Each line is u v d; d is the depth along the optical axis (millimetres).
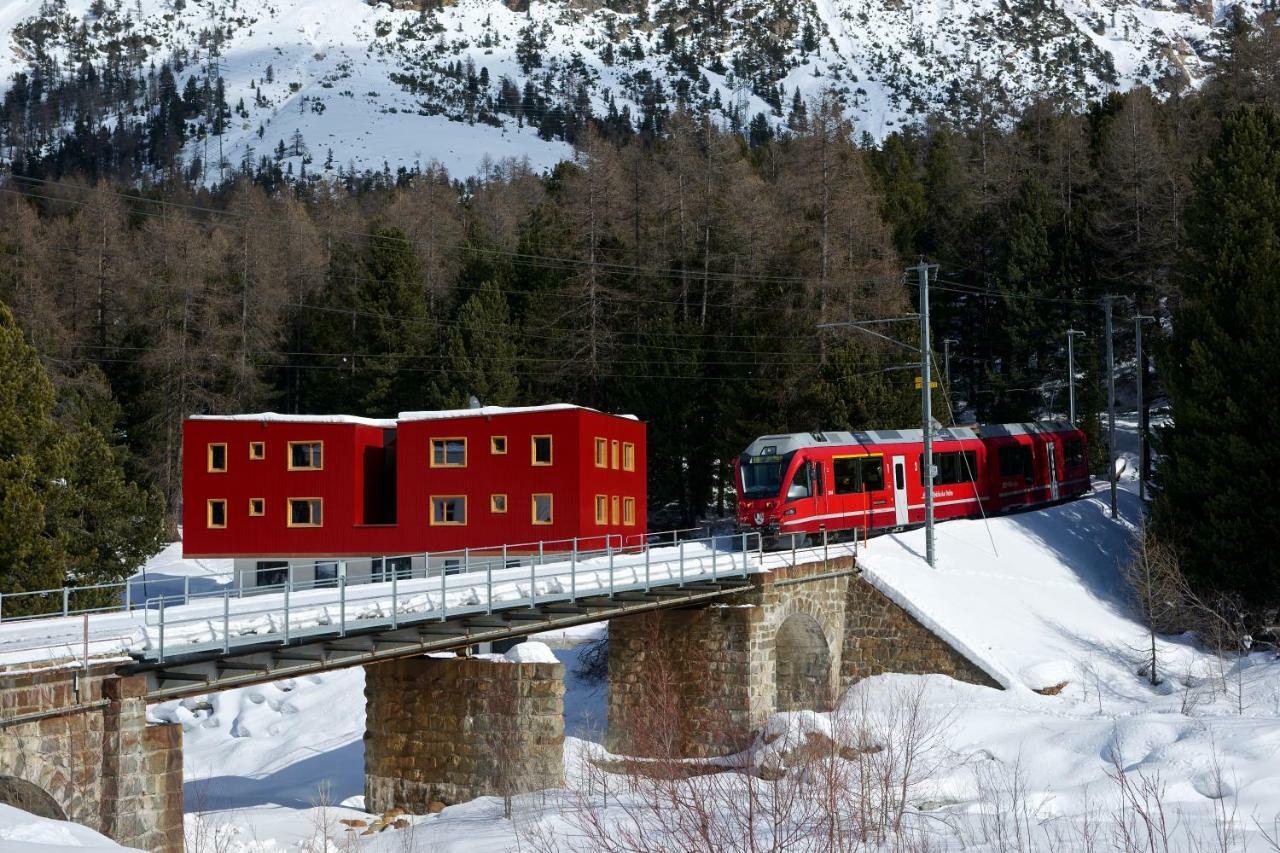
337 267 83688
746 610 34750
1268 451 41812
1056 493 55688
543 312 71438
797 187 66750
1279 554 41344
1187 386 45906
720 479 62531
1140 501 56094
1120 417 78938
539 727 30594
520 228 91625
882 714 35469
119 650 19141
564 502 45906
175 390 67375
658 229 77000
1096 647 40531
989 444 51344
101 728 18734
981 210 80500
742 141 113062
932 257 79188
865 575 39281
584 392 71125
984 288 76812
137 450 68812
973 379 77625
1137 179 70562
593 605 30375
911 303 76562
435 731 31703
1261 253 45250
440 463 47500
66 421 55406
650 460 64875
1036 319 70688
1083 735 30734
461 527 47000
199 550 49000
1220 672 38438
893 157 100938
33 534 36844
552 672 30688
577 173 80562
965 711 34625
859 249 65125
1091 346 70688
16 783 18422
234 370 69875
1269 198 47094
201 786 37969
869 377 57531
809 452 42719
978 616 39719
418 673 32000
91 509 45156
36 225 83188
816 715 32469
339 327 78188
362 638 24500
